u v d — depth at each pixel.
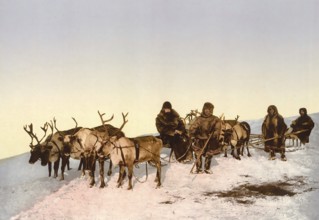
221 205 9.25
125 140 9.84
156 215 8.70
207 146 11.25
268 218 8.60
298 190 10.28
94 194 9.78
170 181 10.74
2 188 11.41
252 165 12.30
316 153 14.38
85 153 10.42
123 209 8.99
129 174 9.92
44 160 11.65
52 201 9.61
